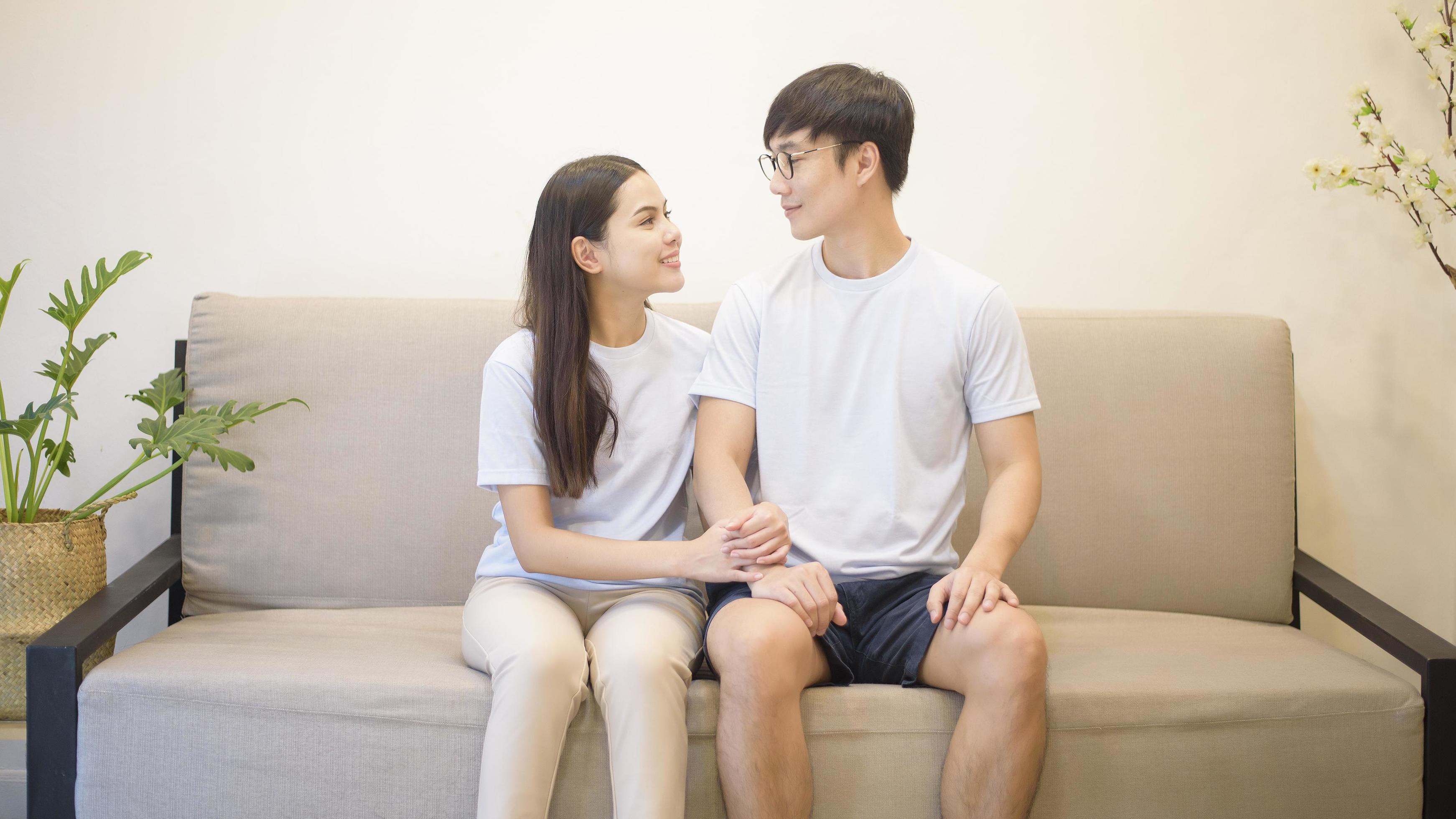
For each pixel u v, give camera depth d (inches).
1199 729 49.0
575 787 46.8
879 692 48.3
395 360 66.6
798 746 45.6
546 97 76.6
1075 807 48.4
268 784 47.9
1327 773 49.7
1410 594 78.7
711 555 49.2
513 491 52.7
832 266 56.2
